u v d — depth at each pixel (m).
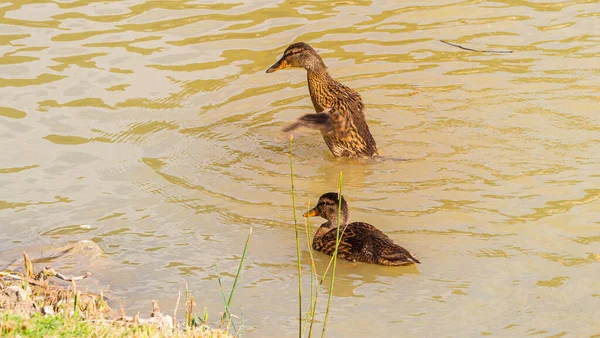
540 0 22.03
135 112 17.17
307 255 12.70
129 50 19.50
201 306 11.14
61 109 17.12
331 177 15.08
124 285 11.66
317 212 13.55
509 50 19.50
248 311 11.05
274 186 14.79
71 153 15.61
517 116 16.89
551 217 13.30
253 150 16.03
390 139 16.33
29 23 20.58
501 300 11.19
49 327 8.84
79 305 10.23
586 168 14.88
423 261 12.27
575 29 20.33
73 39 19.89
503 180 14.63
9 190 14.31
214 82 18.44
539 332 10.44
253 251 12.69
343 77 18.52
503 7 21.70
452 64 19.03
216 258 12.45
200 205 14.05
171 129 16.64
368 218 13.61
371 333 10.48
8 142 15.89
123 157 15.57
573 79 18.14
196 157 15.69
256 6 21.91
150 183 14.71
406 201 14.12
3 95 17.50
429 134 16.42
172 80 18.41
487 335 10.40
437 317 10.86
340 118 15.53
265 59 19.33
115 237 13.02
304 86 18.62
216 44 19.94
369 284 11.80
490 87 18.02
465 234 12.95
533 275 11.76
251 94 18.12
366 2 22.16
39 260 12.30
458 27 20.73
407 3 22.06
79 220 13.49
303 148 16.25
